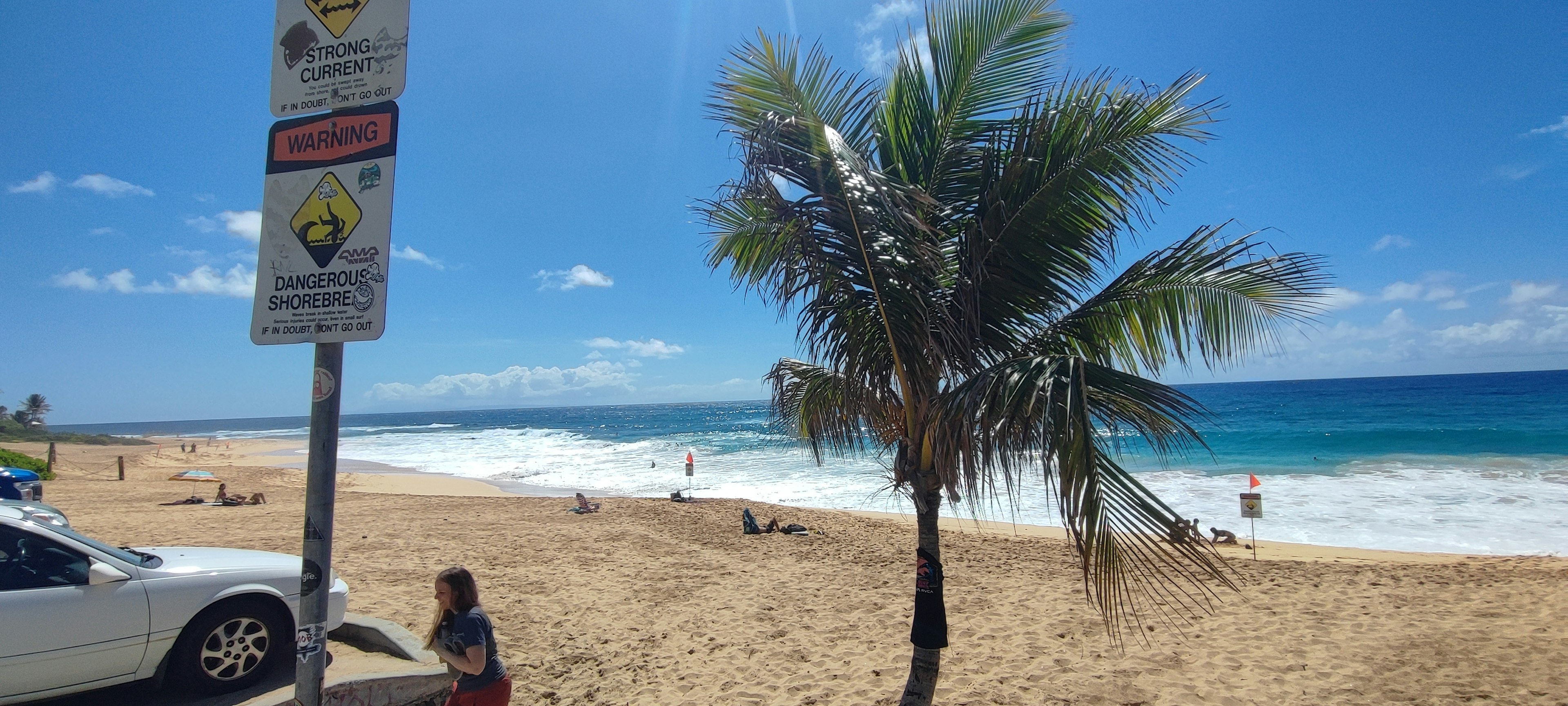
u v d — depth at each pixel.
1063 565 10.74
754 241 4.31
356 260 2.24
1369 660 6.18
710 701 5.57
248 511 16.45
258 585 4.74
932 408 3.36
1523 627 6.93
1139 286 3.30
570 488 26.97
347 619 5.67
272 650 4.77
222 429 158.38
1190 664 6.21
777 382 5.12
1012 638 7.07
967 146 3.67
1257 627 7.24
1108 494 2.61
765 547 12.56
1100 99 3.28
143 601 4.28
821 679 6.03
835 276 3.51
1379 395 69.25
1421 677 5.75
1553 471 21.67
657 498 21.19
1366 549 13.47
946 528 15.38
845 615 8.02
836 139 3.03
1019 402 2.72
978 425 2.93
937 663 3.68
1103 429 3.04
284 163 2.35
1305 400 65.56
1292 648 6.56
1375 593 8.59
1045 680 5.91
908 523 15.97
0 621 3.87
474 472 34.22
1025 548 12.12
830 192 3.32
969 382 3.05
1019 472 2.79
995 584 9.49
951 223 3.72
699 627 7.52
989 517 17.14
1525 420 37.00
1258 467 25.25
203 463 41.62
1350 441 31.98
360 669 4.85
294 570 4.96
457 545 12.05
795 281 3.56
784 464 32.06
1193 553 2.53
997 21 3.57
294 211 2.32
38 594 4.01
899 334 3.43
